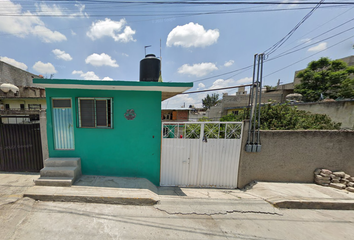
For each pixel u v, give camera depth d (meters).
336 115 7.27
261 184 3.95
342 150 3.97
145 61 4.89
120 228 2.39
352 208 3.10
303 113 5.78
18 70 12.54
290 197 3.29
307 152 4.04
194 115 23.62
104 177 4.00
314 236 2.39
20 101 11.66
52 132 3.98
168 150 4.14
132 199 3.04
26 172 4.13
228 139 4.11
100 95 3.91
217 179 4.24
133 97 3.98
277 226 2.60
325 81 14.95
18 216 2.50
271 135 4.02
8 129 4.04
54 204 2.90
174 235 2.31
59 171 3.59
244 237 2.33
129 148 4.11
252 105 4.01
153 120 4.07
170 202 3.16
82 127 3.97
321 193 3.48
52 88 3.85
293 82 21.22
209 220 2.68
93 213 2.71
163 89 3.82
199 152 4.16
